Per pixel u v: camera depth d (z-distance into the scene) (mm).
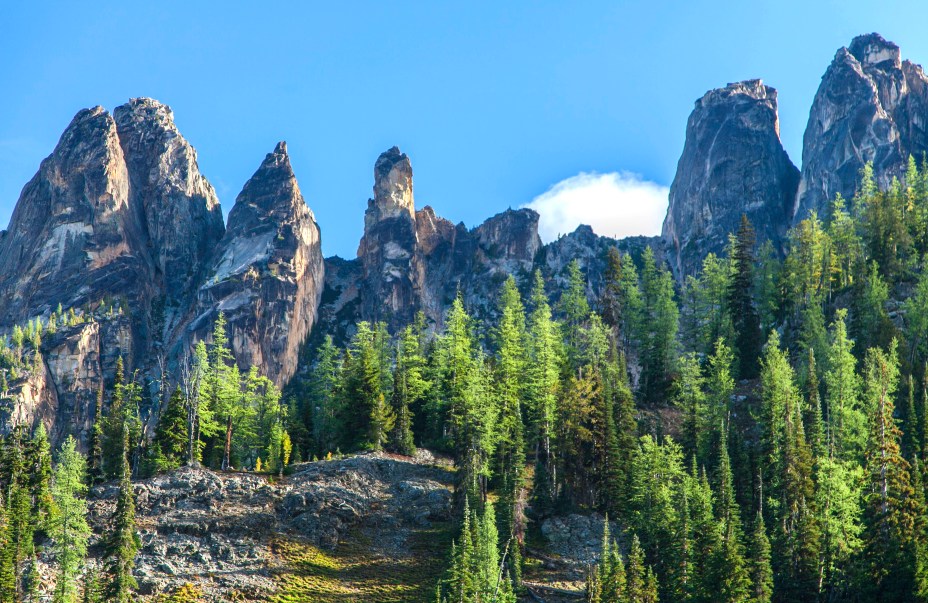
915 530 90062
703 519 92000
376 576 97312
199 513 106375
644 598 85375
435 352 149250
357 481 116750
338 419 143000
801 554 90438
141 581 91500
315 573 97125
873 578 87750
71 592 86438
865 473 98562
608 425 112688
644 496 101000
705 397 124188
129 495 89312
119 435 127812
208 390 131375
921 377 125812
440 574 96688
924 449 106312
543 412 115438
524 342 146500
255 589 92500
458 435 112500
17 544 90438
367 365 137250
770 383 119125
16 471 102250
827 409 117812
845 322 147250
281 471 120000
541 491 109938
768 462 107875
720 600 84562
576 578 97812
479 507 101938
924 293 135625
